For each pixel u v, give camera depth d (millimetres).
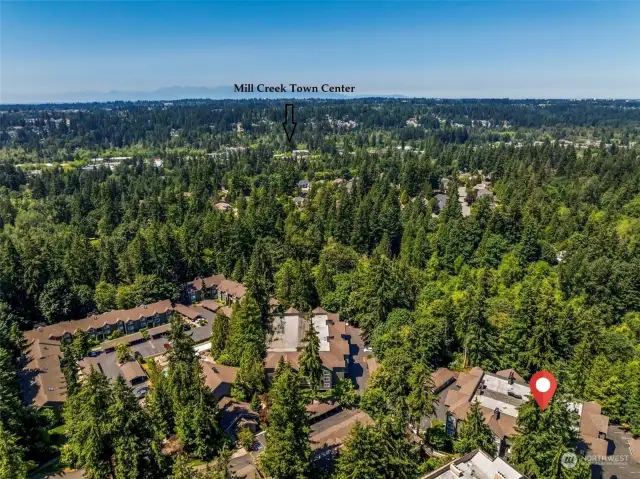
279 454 47750
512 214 110562
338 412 66375
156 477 49906
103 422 48156
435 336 73000
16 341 77438
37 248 97062
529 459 47938
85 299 95250
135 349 83812
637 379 63188
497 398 63125
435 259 105500
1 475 49125
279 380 51844
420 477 49719
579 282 88062
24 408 58938
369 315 85312
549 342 70938
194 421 55750
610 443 59469
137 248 103688
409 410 56812
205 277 113000
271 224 125000
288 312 88438
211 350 81750
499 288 90375
